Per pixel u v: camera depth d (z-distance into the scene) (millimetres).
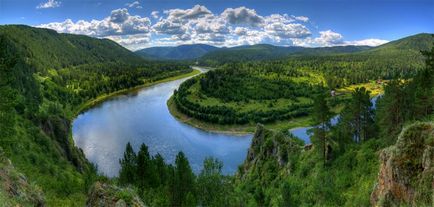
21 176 26641
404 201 30938
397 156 32938
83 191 61656
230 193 63344
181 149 141750
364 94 76750
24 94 156750
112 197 25891
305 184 67250
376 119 77750
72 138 149000
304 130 177250
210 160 63156
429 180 28500
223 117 185875
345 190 54000
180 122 188125
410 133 32844
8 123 52406
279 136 91438
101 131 164625
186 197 54781
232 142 155500
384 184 35375
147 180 61781
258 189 80125
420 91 64125
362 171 54906
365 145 62000
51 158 95500
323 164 67812
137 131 165625
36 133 100250
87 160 124000
